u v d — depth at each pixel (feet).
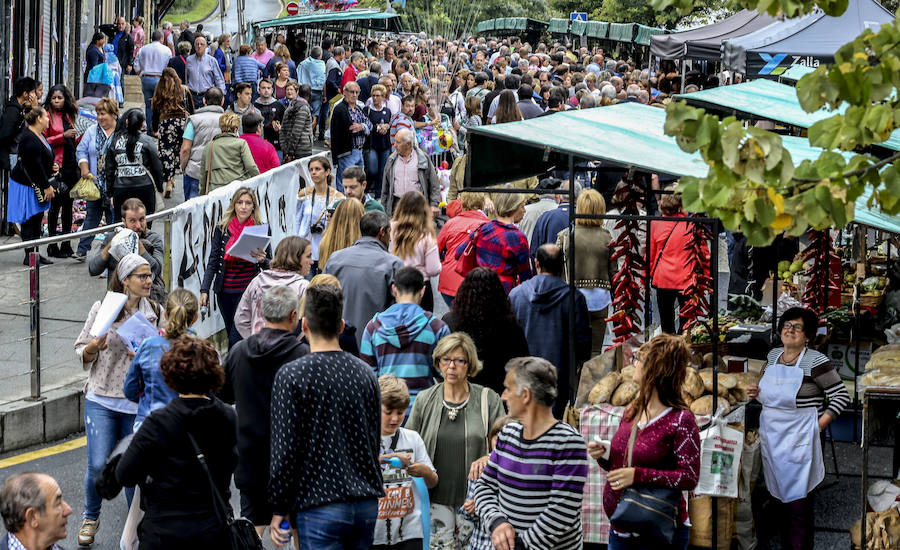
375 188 116.88
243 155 89.86
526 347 51.34
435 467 44.32
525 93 126.00
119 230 64.69
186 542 37.06
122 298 50.29
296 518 37.50
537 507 37.14
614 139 49.21
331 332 38.09
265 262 68.80
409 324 49.39
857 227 74.49
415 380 49.06
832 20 95.96
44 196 90.38
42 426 62.44
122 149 88.38
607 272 68.33
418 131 127.34
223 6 253.65
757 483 53.52
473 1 306.96
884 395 44.88
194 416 37.37
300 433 36.86
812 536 50.42
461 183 92.63
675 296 73.56
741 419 49.55
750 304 60.03
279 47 165.17
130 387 47.26
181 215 69.31
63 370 67.87
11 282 74.02
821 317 63.57
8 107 91.35
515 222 67.00
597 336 69.10
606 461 41.22
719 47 123.13
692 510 47.44
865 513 47.24
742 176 25.99
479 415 44.60
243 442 43.29
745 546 49.49
